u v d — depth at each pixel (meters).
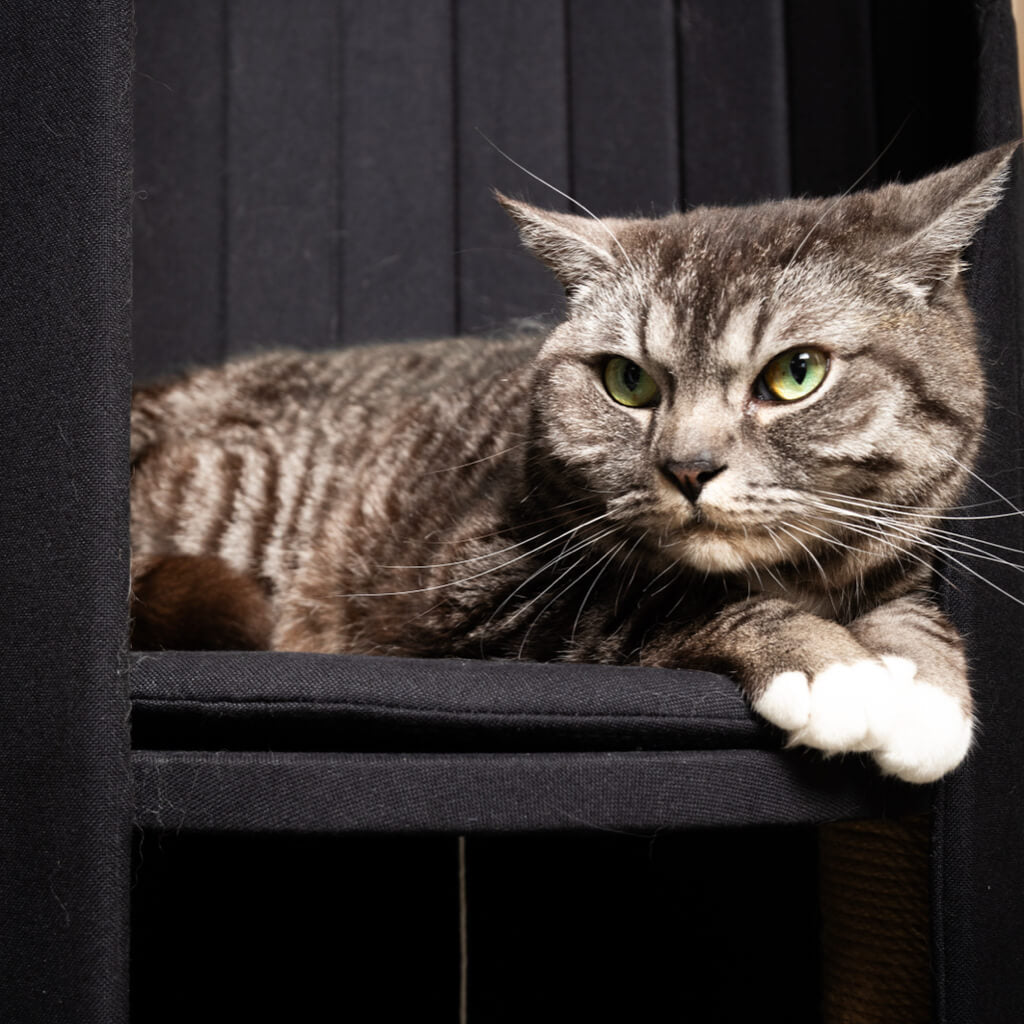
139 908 1.56
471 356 1.92
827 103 1.96
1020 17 1.59
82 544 0.89
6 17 0.93
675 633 1.24
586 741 1.00
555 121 2.25
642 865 1.87
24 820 0.88
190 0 2.30
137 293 2.31
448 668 1.00
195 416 1.95
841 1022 1.46
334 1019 1.82
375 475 1.73
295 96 2.32
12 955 0.87
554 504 1.40
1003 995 1.16
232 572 1.49
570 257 1.41
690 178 2.14
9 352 0.92
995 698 1.19
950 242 1.24
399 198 2.31
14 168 0.93
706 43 2.14
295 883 1.78
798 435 1.20
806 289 1.24
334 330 2.32
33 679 0.89
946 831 1.14
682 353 1.25
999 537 1.22
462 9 2.29
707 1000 1.79
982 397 1.26
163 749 0.95
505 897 1.97
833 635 1.14
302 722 0.93
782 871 1.75
